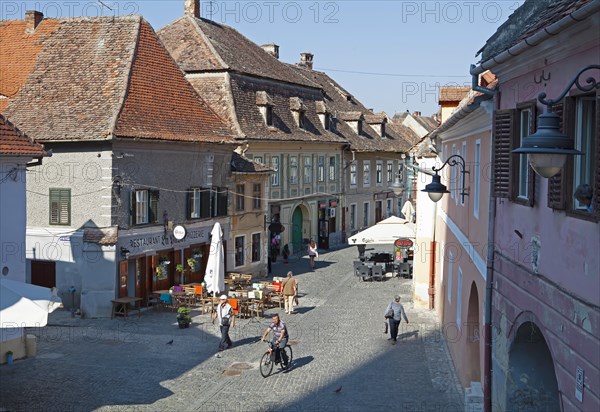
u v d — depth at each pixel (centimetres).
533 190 934
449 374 1878
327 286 3453
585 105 789
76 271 2606
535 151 654
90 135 2558
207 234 3206
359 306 2925
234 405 1609
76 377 1797
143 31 3136
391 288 3419
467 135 1678
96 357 2005
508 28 1148
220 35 4359
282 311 2816
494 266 1183
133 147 2686
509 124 1066
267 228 4022
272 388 1750
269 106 4103
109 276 2569
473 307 1575
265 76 4256
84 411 1531
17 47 3084
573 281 777
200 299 2712
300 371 1914
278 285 2922
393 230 3738
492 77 1448
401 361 2017
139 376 1828
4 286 1467
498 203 1170
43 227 2666
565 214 805
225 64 3909
